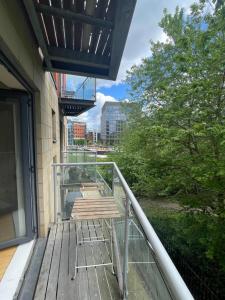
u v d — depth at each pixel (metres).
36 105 2.71
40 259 2.31
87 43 2.71
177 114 4.39
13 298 1.71
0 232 2.38
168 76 5.82
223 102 4.11
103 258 2.45
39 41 2.28
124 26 1.98
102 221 3.30
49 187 3.37
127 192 1.55
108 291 1.93
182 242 5.70
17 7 1.74
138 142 6.50
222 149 3.90
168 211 7.64
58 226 3.33
